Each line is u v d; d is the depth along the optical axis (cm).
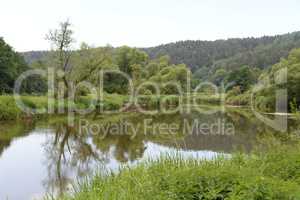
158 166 820
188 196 532
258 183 514
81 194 693
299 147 870
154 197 538
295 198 486
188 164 822
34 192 991
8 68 5484
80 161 1396
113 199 588
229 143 1769
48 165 1323
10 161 1389
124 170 881
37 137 2042
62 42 4109
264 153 888
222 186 541
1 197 951
